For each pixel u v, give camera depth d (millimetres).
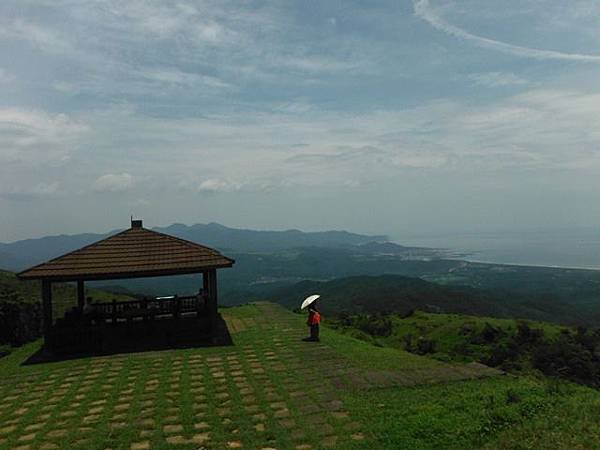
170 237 18422
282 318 20453
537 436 8062
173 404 10078
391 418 8914
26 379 12438
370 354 14094
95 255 16703
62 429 9008
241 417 9227
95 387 11492
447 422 8562
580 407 9430
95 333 15227
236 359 13680
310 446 7922
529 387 10773
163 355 14344
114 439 8453
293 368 12609
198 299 17062
